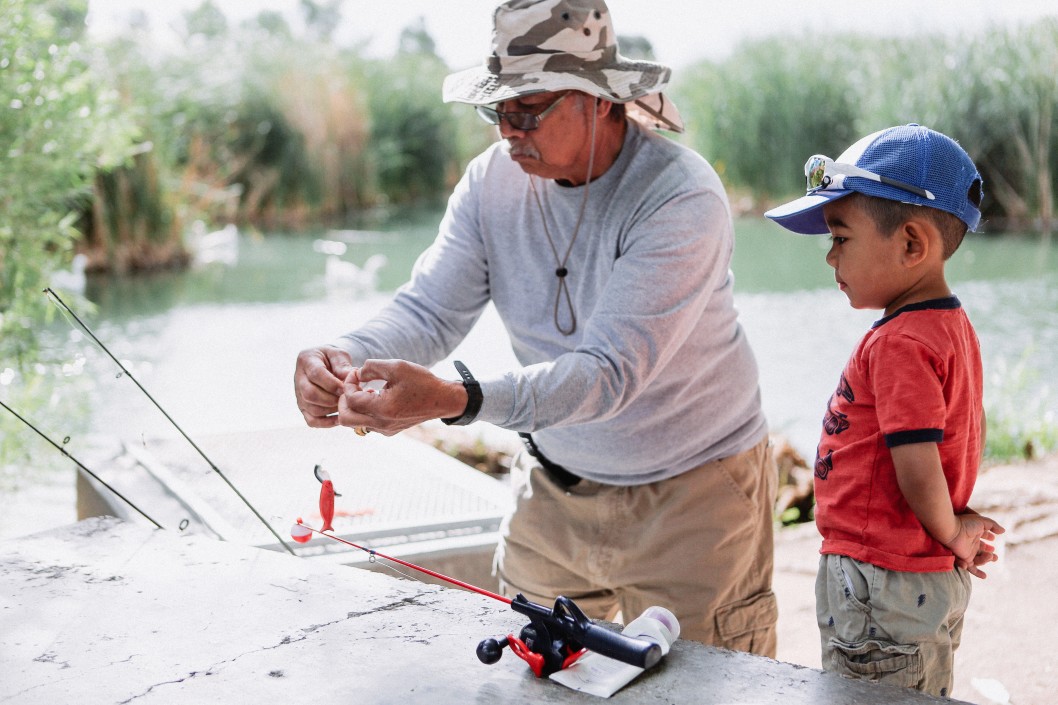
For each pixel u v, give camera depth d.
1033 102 9.39
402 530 2.82
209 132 12.51
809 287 8.12
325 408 1.91
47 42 5.30
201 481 2.74
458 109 16.12
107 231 8.99
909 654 1.74
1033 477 4.12
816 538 3.73
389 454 3.43
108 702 1.46
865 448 1.79
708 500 2.14
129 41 10.87
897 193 1.74
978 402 1.85
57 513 3.88
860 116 10.95
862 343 1.81
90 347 4.41
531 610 1.53
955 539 1.76
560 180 2.13
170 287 8.53
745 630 2.23
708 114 11.90
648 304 1.90
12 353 4.69
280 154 12.97
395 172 14.84
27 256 5.04
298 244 10.84
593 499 2.20
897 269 1.77
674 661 1.55
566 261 2.13
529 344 2.25
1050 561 3.31
